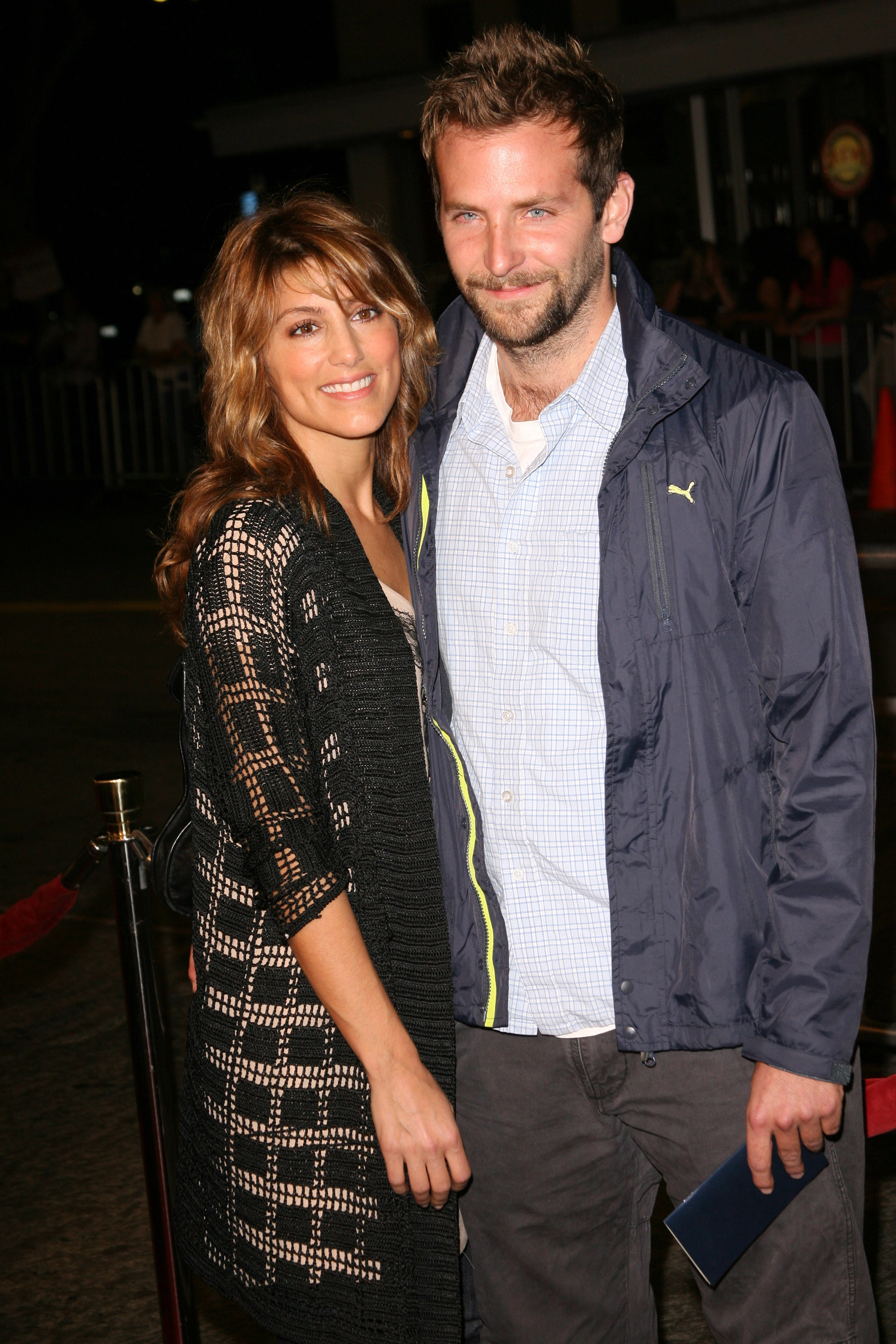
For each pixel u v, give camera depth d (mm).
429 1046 1898
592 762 1890
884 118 12648
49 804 5840
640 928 1860
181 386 13523
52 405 14328
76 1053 3904
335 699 1838
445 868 1993
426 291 2131
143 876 2461
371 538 2062
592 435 1899
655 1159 2000
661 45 12078
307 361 1896
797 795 1772
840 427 10352
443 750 1980
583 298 1853
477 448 1987
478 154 1792
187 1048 1992
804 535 1751
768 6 11648
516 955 1960
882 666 6324
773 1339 1905
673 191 13516
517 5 13555
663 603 1812
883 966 3828
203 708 1856
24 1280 2943
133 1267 2965
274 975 1853
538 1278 2113
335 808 1839
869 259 10344
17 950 2900
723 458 1794
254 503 1839
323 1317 1866
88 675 7879
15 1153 3416
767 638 1788
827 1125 1766
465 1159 1826
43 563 11406
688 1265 2865
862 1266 1884
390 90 13148
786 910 1771
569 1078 2002
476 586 1955
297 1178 1856
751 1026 1822
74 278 23781
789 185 13070
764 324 10539
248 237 1902
